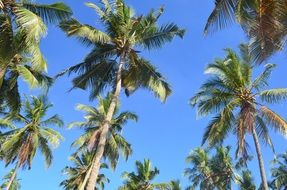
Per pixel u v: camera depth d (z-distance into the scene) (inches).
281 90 987.3
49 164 1357.0
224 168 1977.1
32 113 1331.2
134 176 1835.6
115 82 954.7
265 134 995.3
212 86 1040.2
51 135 1337.4
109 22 962.7
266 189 932.0
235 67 1017.5
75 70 969.5
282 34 510.0
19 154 1268.5
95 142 968.3
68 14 806.5
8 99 987.3
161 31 957.2
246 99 1002.1
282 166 1963.6
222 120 1005.2
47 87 1023.0
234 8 520.4
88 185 784.3
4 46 717.9
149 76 967.6
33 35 657.6
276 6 503.5
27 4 781.9
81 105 1333.7
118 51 960.3
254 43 540.1
